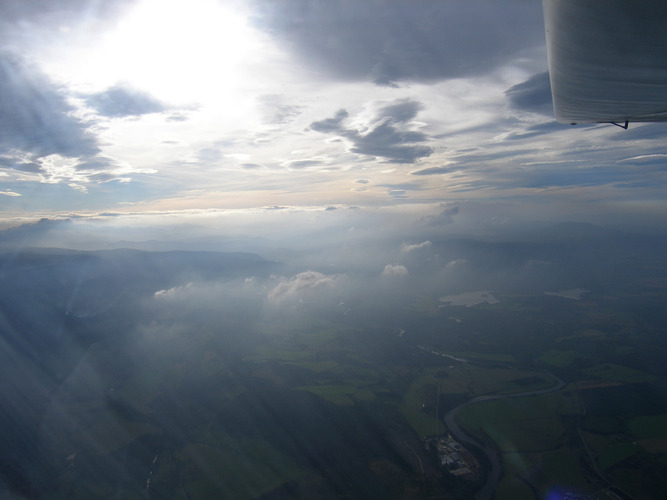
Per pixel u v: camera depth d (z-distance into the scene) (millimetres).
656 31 4676
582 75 7055
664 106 8031
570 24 5277
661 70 5859
